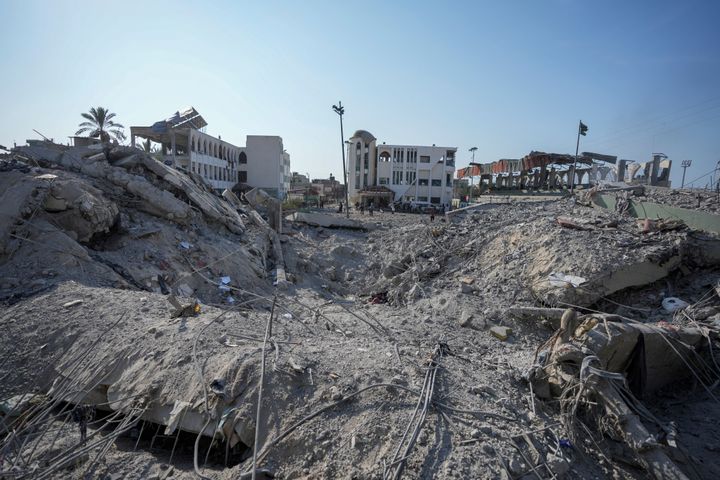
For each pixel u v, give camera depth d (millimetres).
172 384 5340
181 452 5062
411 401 4984
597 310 9180
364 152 55594
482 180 39656
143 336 6266
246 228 18031
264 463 4441
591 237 11078
